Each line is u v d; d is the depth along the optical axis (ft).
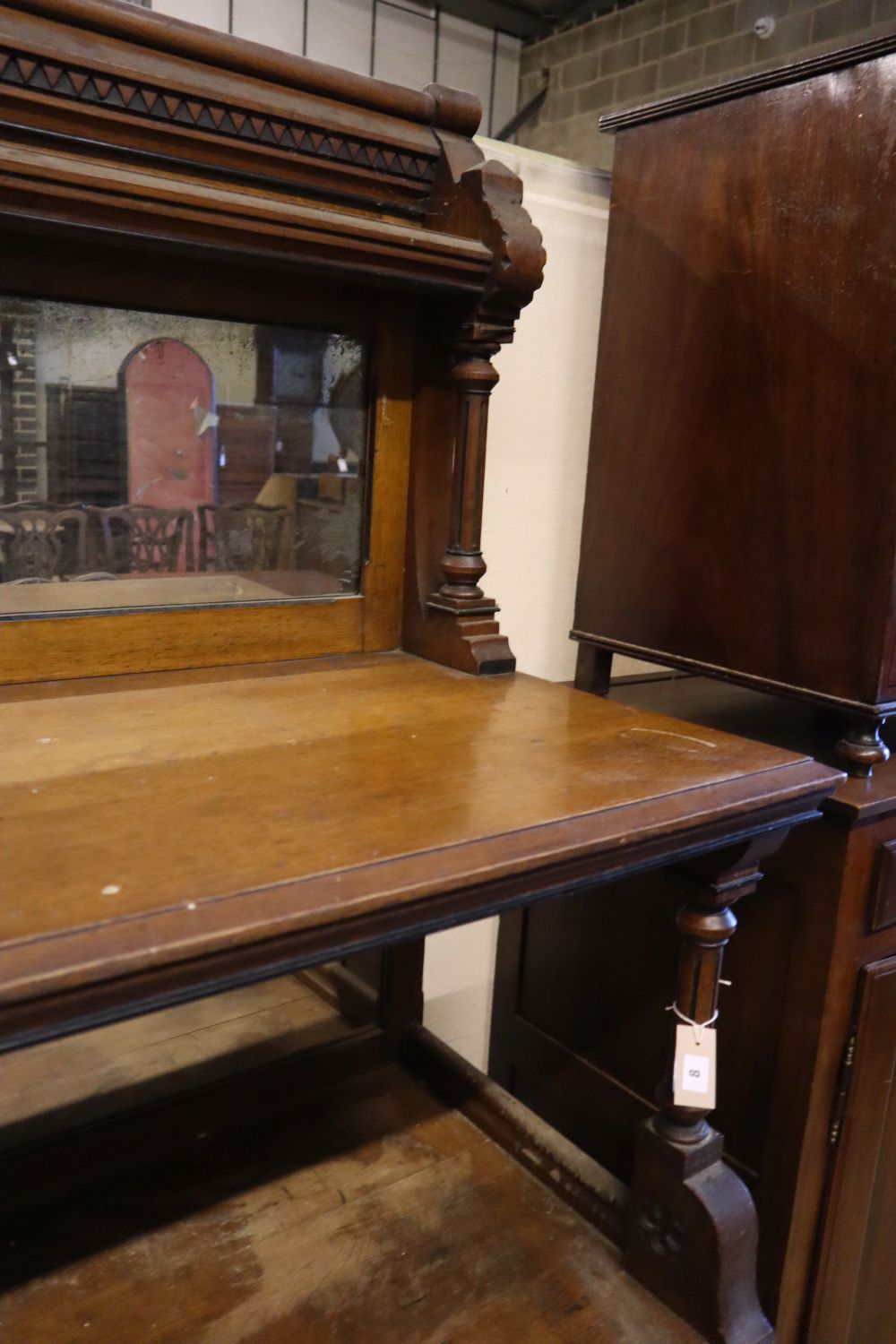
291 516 3.29
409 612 3.53
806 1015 3.20
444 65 10.44
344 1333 2.61
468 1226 3.04
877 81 2.89
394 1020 3.81
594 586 4.04
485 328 3.10
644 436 3.76
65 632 2.90
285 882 1.68
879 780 3.19
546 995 4.25
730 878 2.60
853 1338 3.73
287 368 3.18
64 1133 3.07
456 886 1.81
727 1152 3.52
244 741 2.46
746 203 3.29
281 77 2.78
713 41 9.11
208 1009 3.65
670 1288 2.78
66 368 2.79
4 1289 2.70
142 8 2.55
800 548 3.22
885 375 2.92
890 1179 3.58
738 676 3.46
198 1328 2.60
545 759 2.43
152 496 3.01
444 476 3.39
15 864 1.70
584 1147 4.11
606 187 4.22
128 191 2.33
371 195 3.07
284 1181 3.19
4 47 2.34
